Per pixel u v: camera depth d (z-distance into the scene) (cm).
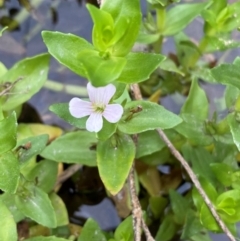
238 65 14
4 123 13
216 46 18
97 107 13
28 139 15
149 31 19
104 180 15
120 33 12
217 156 17
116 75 12
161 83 21
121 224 15
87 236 15
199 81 21
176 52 20
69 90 20
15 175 13
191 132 17
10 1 21
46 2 21
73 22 21
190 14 18
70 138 17
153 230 18
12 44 20
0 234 14
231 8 17
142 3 21
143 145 17
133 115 14
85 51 12
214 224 15
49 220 15
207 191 16
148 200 18
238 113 15
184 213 17
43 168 16
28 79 17
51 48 13
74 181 18
